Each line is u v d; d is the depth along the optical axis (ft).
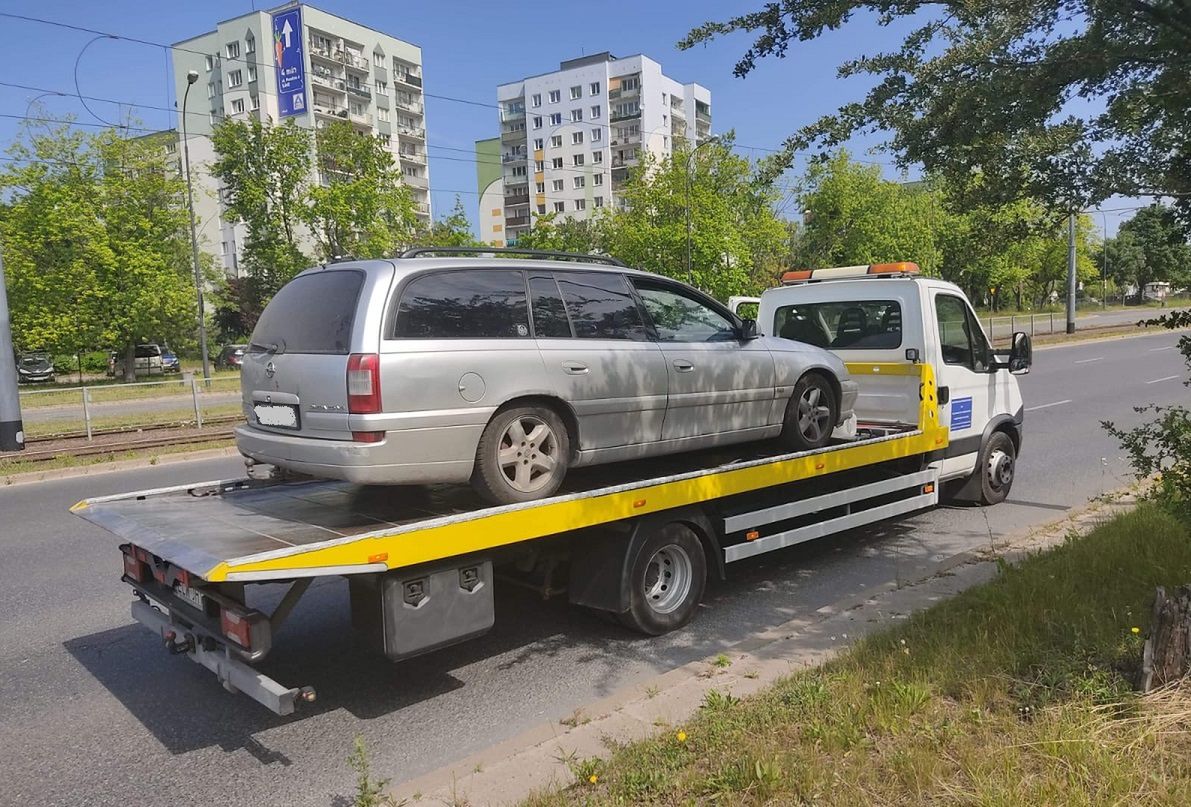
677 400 18.19
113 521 14.82
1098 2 13.60
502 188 358.64
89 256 120.26
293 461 14.76
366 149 135.23
